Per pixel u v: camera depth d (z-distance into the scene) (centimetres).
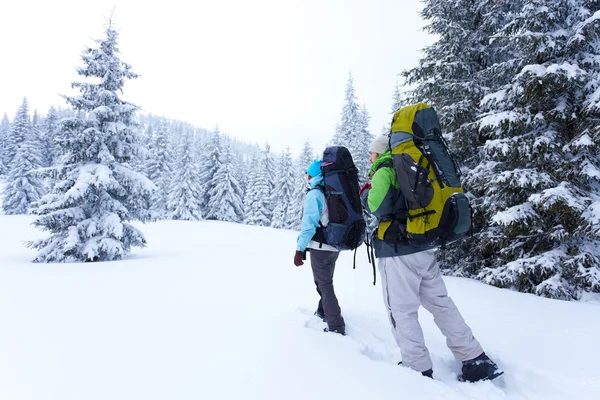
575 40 646
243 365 203
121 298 384
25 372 187
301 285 516
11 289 429
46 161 5591
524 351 293
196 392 172
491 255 858
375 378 200
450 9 1027
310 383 187
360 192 323
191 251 1117
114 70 1299
